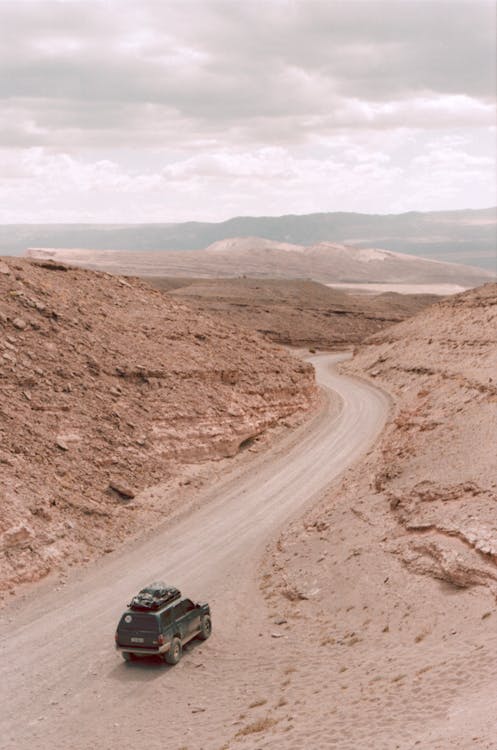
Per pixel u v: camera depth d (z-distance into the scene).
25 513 32.94
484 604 21.48
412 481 31.64
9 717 21.28
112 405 45.16
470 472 29.02
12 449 37.16
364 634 22.94
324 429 60.31
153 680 22.84
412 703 16.55
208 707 20.31
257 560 33.91
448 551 24.36
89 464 40.16
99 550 34.59
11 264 54.31
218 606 28.95
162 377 50.22
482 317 80.75
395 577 25.52
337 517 34.03
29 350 45.31
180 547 35.81
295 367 66.94
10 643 26.02
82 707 21.53
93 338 50.19
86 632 26.73
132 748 18.56
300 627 25.30
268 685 20.91
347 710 17.19
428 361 78.75
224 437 49.56
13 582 30.02
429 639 20.81
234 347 62.19
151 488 41.62
